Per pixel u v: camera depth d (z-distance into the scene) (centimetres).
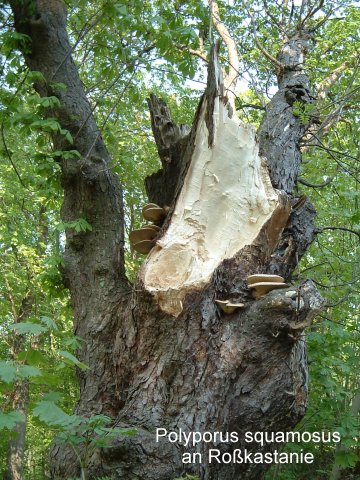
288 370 386
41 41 531
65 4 602
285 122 583
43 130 506
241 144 430
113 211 500
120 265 488
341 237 878
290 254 447
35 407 246
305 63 783
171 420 362
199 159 433
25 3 523
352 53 804
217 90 431
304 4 839
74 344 345
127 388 400
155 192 516
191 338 384
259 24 877
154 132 516
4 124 514
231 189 429
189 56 591
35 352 242
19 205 1148
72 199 504
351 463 573
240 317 397
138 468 336
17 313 1293
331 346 638
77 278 484
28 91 596
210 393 372
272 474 803
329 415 613
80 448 358
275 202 432
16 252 1239
